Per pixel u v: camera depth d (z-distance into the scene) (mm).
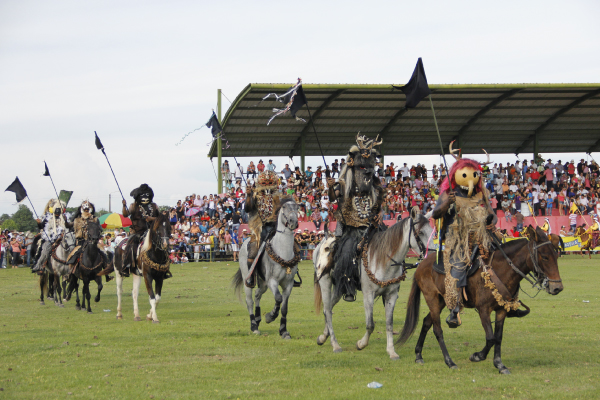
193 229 34094
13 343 10914
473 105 35250
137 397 7293
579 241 33531
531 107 36312
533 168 39062
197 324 13453
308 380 8094
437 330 9094
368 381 8039
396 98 32969
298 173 36156
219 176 35594
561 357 9422
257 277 12219
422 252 9289
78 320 14430
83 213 17031
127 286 23719
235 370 8727
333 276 10289
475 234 8711
